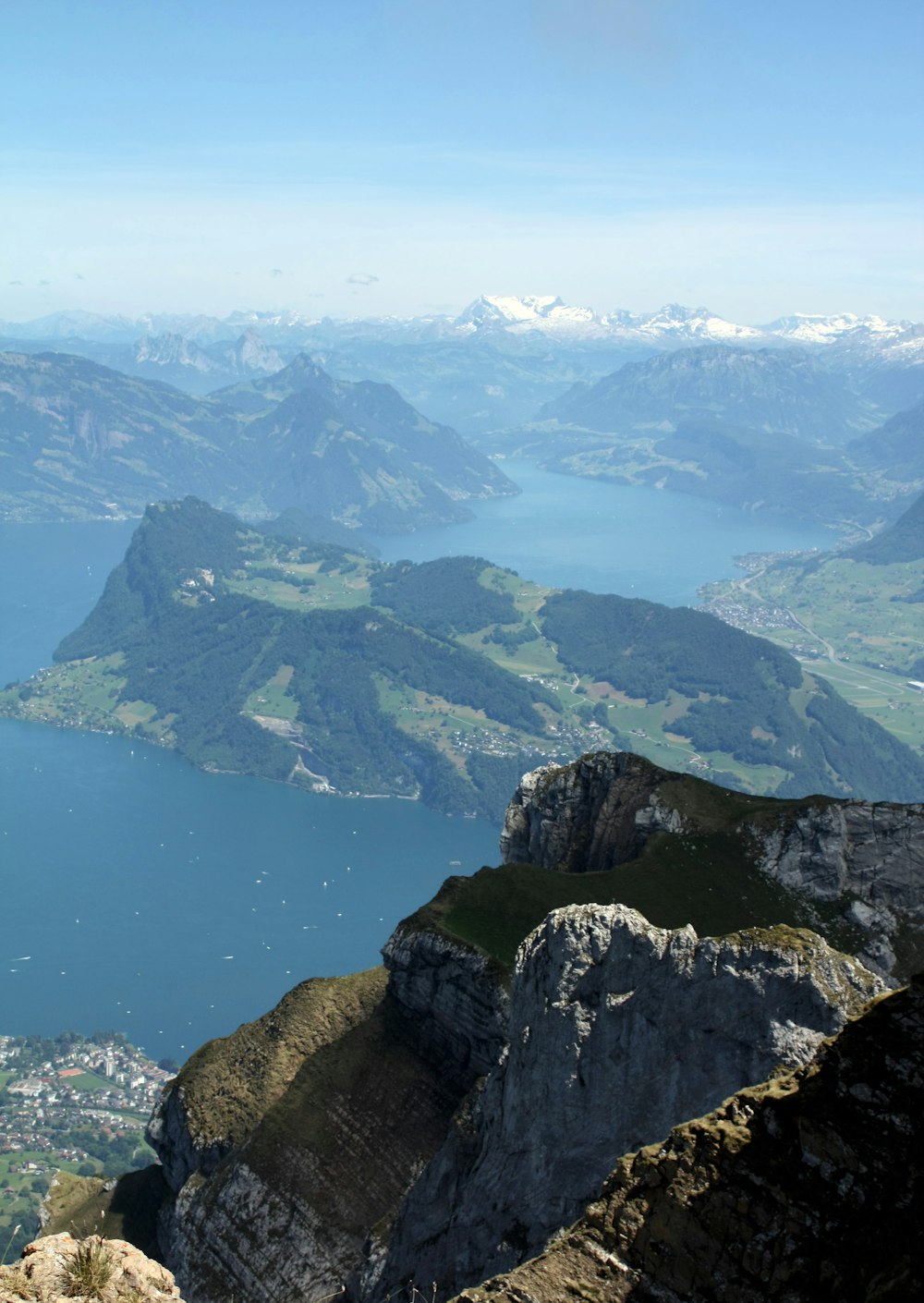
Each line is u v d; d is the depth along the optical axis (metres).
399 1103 107.50
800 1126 34.38
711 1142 36.31
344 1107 108.94
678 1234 35.66
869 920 111.88
